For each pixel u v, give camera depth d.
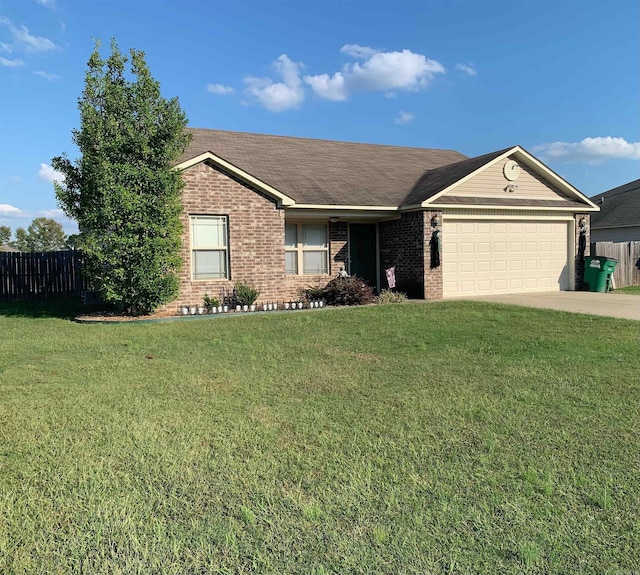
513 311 11.63
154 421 4.49
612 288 17.38
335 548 2.63
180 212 11.37
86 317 11.38
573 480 3.32
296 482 3.34
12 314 12.47
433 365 6.52
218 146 16.61
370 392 5.32
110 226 10.80
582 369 6.20
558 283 16.92
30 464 3.62
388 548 2.63
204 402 5.03
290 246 15.22
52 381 5.83
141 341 8.41
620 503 3.04
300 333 9.12
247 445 3.95
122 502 3.09
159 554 2.60
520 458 3.67
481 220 15.52
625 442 3.94
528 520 2.87
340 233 15.88
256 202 12.92
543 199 16.41
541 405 4.84
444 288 15.10
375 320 10.56
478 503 3.06
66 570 2.48
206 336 8.91
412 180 17.36
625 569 2.45
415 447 3.88
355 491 3.21
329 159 17.84
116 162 10.69
